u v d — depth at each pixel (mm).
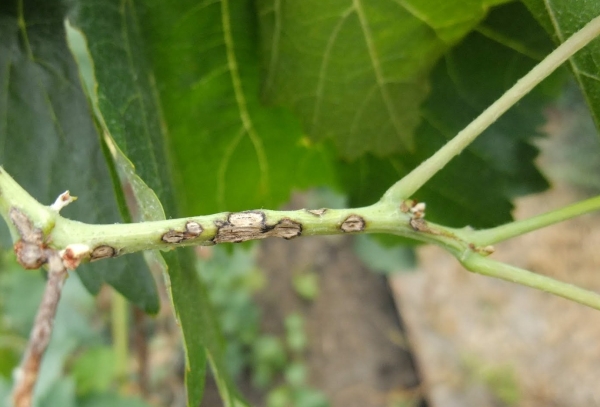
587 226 772
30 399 123
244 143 241
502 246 786
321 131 226
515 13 212
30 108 200
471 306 771
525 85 169
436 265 823
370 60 210
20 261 146
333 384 801
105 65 182
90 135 198
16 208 147
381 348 815
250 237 162
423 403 762
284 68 216
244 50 222
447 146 171
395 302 838
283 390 762
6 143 201
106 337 554
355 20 202
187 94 224
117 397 391
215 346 199
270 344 786
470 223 248
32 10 197
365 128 226
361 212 169
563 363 693
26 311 421
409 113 221
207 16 213
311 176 255
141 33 208
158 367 711
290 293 859
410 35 204
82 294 416
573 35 168
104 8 188
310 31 206
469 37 219
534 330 725
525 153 238
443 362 750
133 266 206
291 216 165
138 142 185
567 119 781
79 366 406
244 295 773
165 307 686
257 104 234
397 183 172
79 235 149
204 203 250
